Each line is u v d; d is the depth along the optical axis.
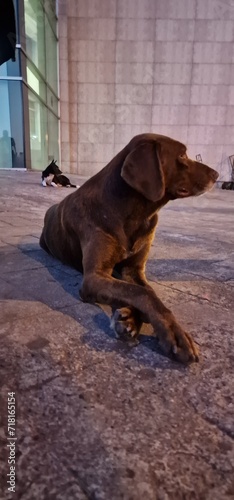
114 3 15.84
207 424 1.23
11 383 1.41
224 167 18.27
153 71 16.91
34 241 3.99
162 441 1.15
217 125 17.73
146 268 3.13
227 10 16.02
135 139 2.39
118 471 1.03
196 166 2.42
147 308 1.79
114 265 2.40
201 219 6.82
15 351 1.65
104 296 2.00
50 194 8.49
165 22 16.20
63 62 16.56
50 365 1.55
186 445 1.14
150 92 17.22
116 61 16.70
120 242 2.36
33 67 13.01
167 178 2.35
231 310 2.25
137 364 1.59
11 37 3.31
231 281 2.84
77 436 1.15
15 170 12.55
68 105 17.23
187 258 3.54
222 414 1.29
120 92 17.16
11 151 12.56
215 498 0.97
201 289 2.63
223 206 9.59
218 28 16.31
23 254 3.43
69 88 17.02
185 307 2.27
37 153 14.05
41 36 13.98
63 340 1.78
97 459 1.07
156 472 1.03
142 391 1.40
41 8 13.76
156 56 16.69
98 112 17.41
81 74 16.83
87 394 1.36
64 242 2.88
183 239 4.54
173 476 1.02
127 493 0.97
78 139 17.73
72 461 1.06
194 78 17.05
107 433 1.17
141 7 15.96
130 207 2.34
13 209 6.36
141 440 1.15
